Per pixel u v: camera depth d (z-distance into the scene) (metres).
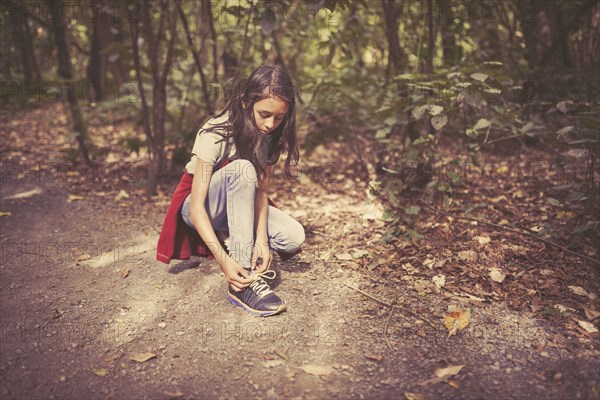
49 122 6.67
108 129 6.29
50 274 2.67
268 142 2.39
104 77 7.61
